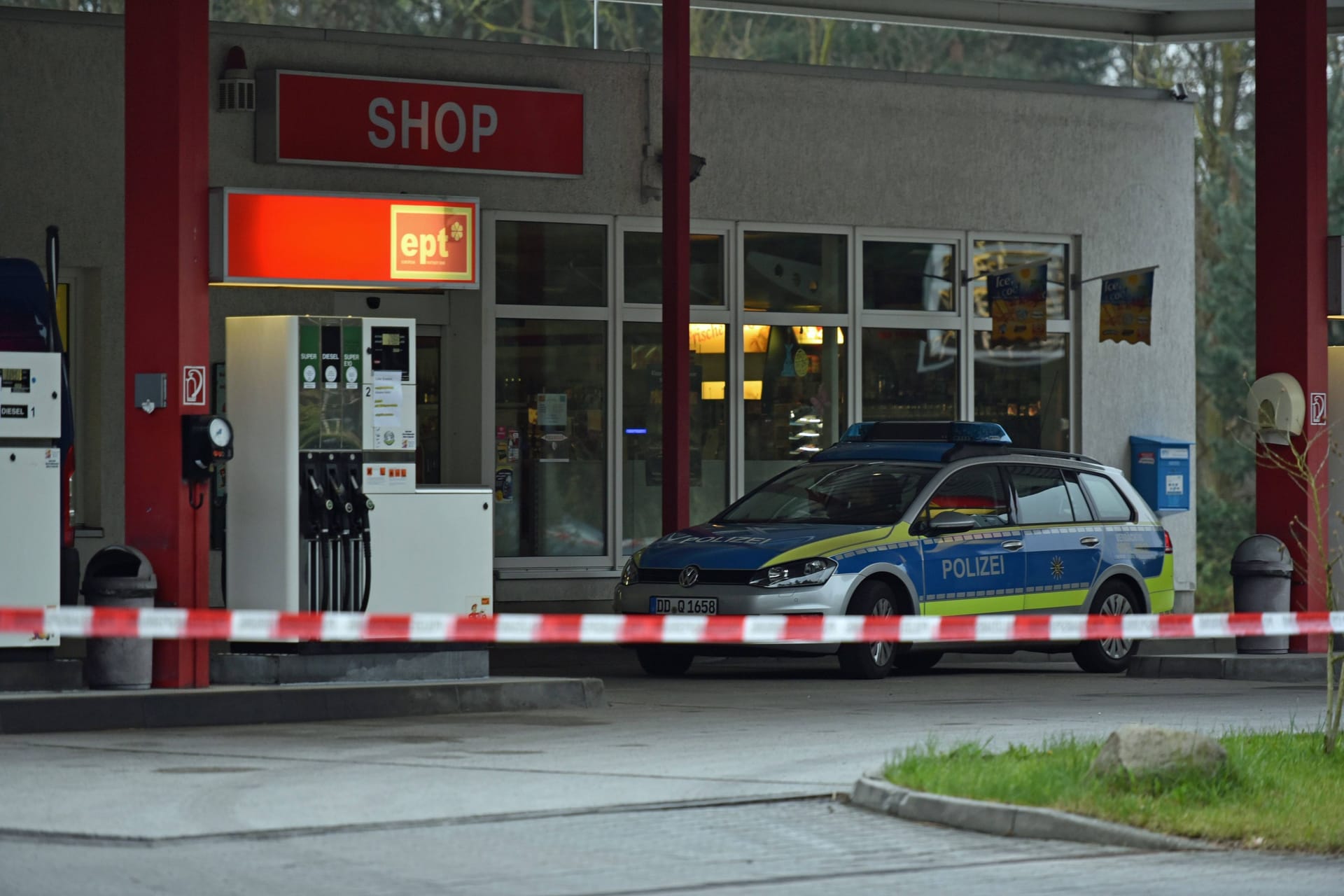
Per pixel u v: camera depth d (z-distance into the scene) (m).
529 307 38.22
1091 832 15.55
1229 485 83.75
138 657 22.95
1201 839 15.49
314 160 35.97
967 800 16.16
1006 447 31.70
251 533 24.52
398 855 14.48
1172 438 44.28
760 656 30.08
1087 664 32.16
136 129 23.36
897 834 15.76
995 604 30.12
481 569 25.44
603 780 18.05
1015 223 42.88
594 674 30.98
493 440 37.94
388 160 36.59
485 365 37.78
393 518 24.91
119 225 34.34
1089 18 45.22
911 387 42.19
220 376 35.25
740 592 27.91
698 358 40.12
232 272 24.97
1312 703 25.91
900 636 21.20
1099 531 31.84
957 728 22.41
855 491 30.42
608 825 15.88
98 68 34.25
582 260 38.81
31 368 22.70
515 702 24.64
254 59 35.78
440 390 38.06
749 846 15.13
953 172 42.25
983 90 42.53
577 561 38.75
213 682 24.06
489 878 13.69
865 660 29.67
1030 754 18.31
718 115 40.03
